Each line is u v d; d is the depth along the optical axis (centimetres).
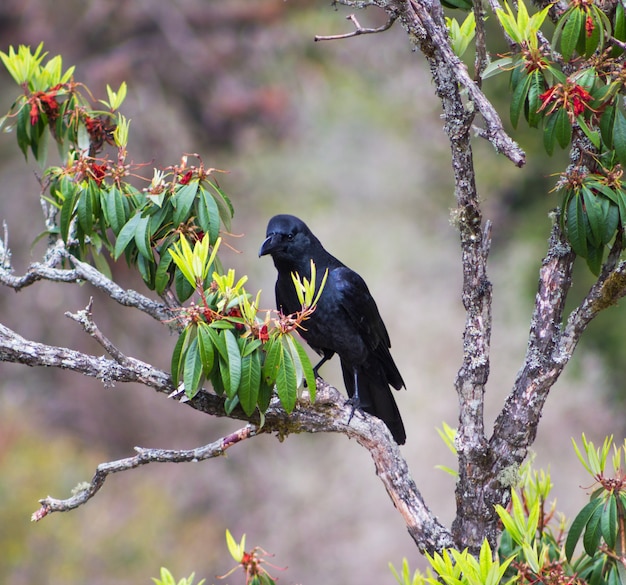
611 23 408
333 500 1773
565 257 402
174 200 430
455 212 400
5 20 1955
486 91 1181
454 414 1784
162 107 1928
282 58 2080
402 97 2109
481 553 349
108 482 1764
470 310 403
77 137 520
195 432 1950
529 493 432
